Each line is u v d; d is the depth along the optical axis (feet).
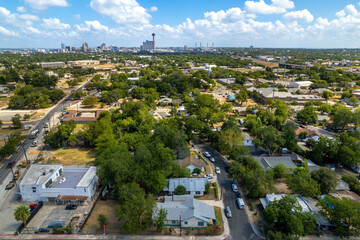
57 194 222.89
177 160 285.84
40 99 582.35
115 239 180.45
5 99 652.48
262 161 288.30
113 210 213.66
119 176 215.10
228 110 520.42
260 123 418.92
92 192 233.96
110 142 299.38
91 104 585.63
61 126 356.79
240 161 280.72
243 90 649.61
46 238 181.68
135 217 179.52
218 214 209.26
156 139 286.66
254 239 182.19
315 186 221.05
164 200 222.28
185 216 191.62
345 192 232.32
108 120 398.42
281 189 245.86
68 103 632.79
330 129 432.66
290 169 260.42
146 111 407.03
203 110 423.23
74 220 201.05
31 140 384.88
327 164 295.07
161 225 181.47
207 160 314.14
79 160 309.83
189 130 366.22
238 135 310.24
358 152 284.00
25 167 294.25
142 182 230.27
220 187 253.44
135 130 382.63
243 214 210.38
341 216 180.75
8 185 252.21
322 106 515.09
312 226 177.99
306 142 350.43
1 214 209.97
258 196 233.76
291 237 159.94
